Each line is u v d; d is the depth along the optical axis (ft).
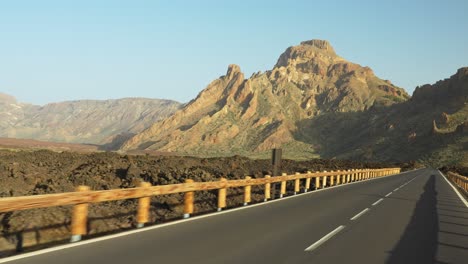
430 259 26.48
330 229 36.45
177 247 26.91
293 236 32.37
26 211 34.27
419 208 56.18
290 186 88.79
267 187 59.98
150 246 26.91
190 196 40.11
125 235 30.32
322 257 25.85
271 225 37.06
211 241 29.19
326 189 86.69
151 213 44.93
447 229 38.81
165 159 122.93
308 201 59.67
